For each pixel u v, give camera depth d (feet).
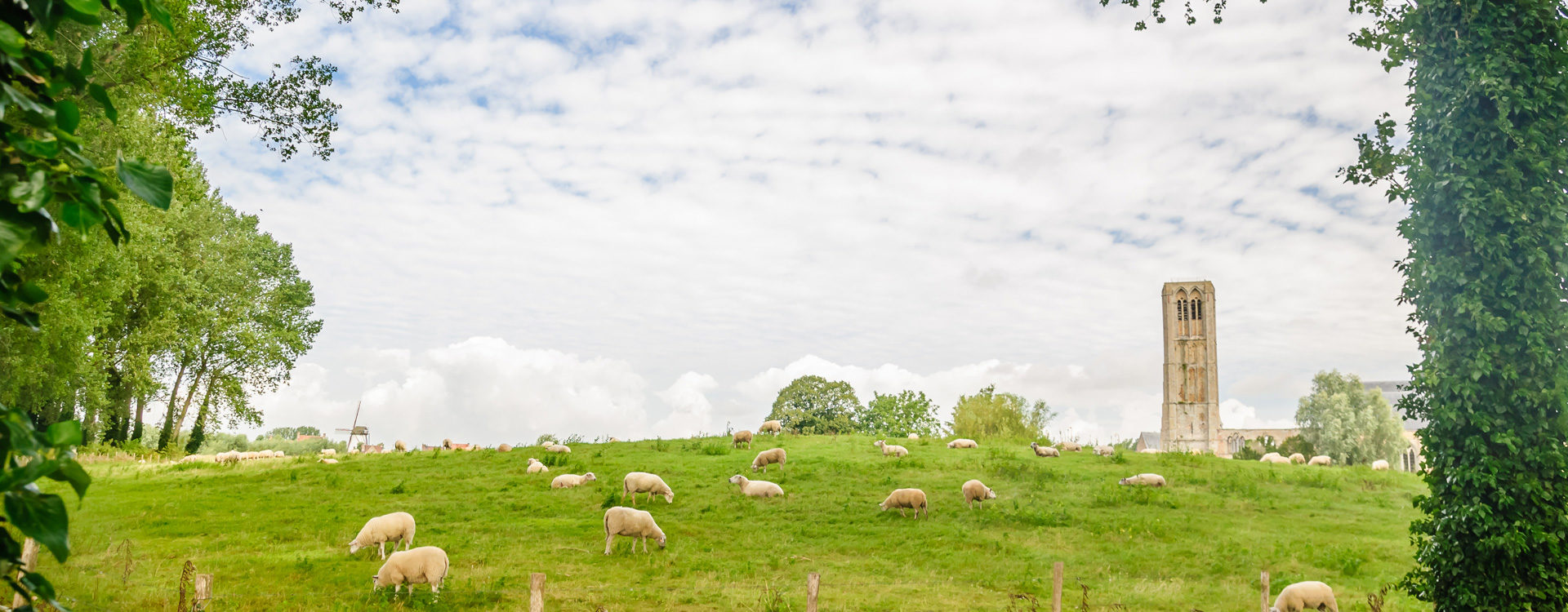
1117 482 119.44
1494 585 43.70
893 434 288.10
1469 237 45.16
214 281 191.52
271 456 154.92
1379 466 148.56
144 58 63.77
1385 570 77.05
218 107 71.56
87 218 8.61
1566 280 44.96
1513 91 44.29
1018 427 250.16
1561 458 42.93
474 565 73.36
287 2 71.10
